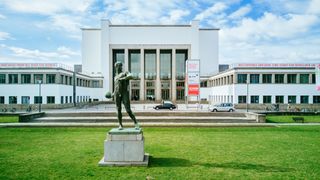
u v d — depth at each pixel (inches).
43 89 2480.3
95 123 1273.4
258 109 2498.8
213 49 4197.8
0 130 1099.9
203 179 480.7
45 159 622.5
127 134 563.8
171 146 775.7
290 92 2514.8
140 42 3956.7
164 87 4020.7
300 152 700.0
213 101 3417.8
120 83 585.6
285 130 1117.1
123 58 4094.5
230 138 919.0
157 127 1182.9
